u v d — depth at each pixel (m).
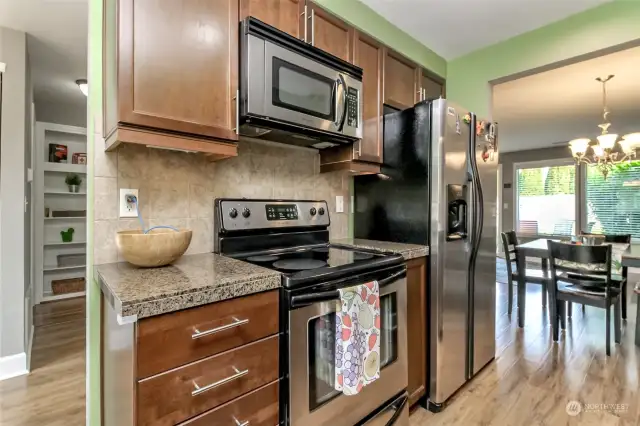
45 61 2.95
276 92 1.46
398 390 1.62
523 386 2.07
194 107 1.26
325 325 1.29
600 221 6.51
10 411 1.89
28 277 2.85
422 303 1.90
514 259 3.86
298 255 1.68
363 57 2.09
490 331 2.35
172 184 1.53
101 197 1.34
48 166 4.18
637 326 2.67
